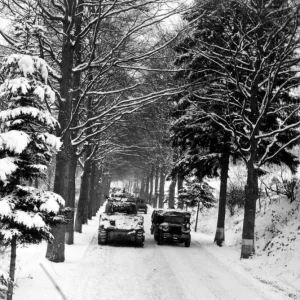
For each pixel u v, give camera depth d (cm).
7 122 682
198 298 880
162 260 1351
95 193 3788
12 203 649
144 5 1046
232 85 1669
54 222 730
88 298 805
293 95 1719
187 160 1934
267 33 1366
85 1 1152
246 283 1048
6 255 1170
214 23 1437
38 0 952
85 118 1755
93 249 1496
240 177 2905
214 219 2805
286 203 1912
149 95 1180
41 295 776
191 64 1586
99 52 1323
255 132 1456
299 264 1153
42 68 698
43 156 708
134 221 1683
